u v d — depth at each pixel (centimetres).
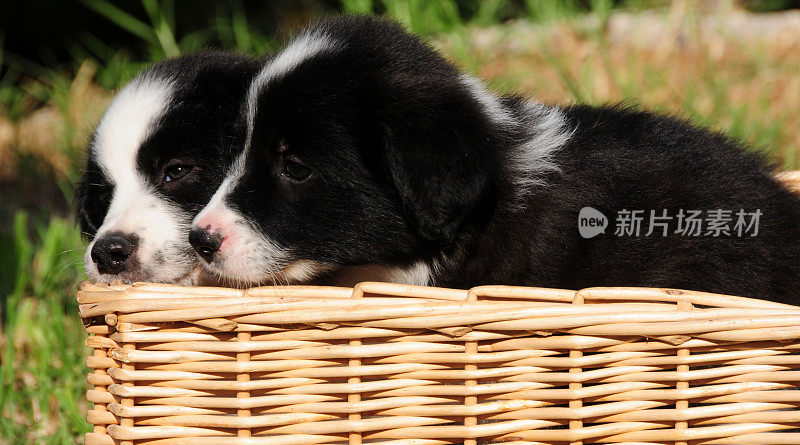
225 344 302
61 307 556
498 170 362
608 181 382
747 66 805
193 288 314
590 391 298
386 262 365
